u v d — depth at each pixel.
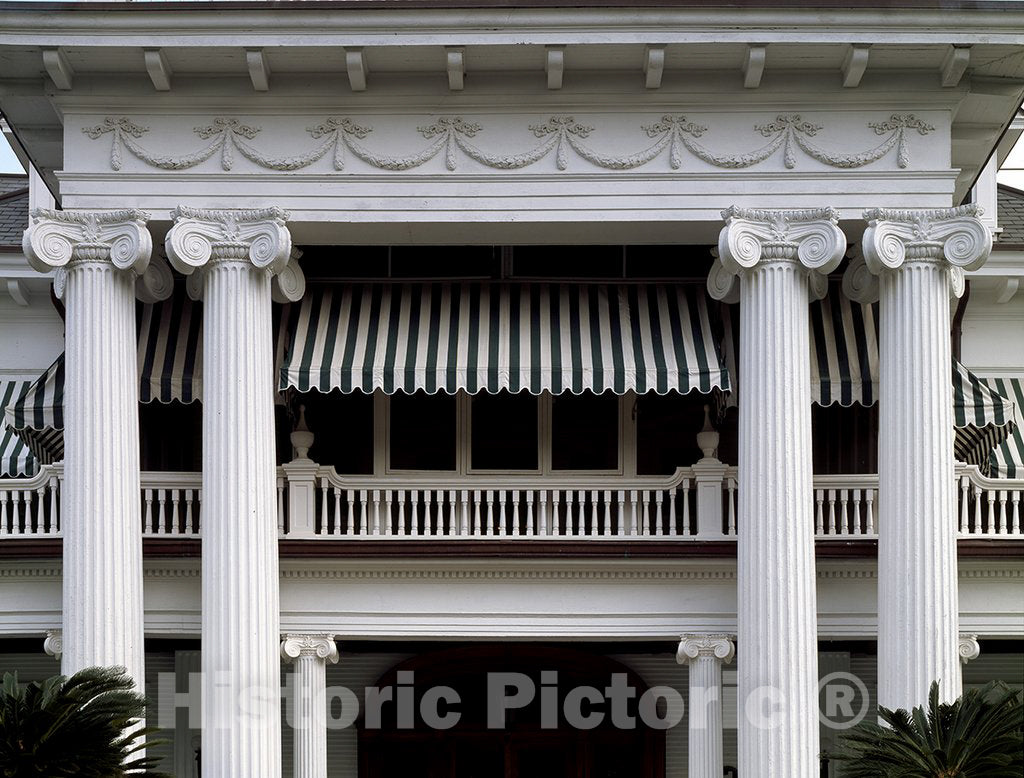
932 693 17.09
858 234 20.97
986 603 22.56
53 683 16.17
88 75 20.34
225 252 20.17
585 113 20.52
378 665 27.72
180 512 23.94
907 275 20.11
